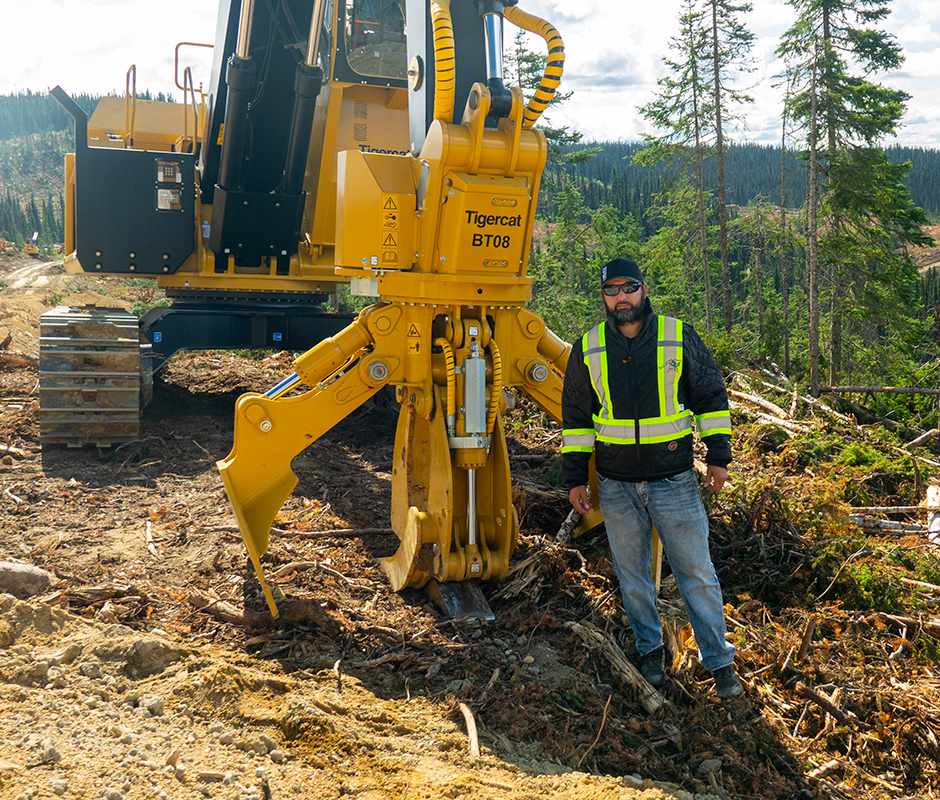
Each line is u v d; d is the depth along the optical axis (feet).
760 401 30.32
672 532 11.75
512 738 10.98
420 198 13.88
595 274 121.90
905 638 14.66
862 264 65.10
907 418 38.06
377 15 24.91
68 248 28.04
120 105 29.50
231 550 16.14
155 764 8.46
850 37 56.65
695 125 79.41
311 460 23.61
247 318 27.25
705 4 75.56
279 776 8.93
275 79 22.61
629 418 11.61
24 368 35.99
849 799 10.68
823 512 18.25
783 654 13.55
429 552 14.17
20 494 19.10
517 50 73.26
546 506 18.62
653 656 12.44
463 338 13.99
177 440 25.11
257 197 24.45
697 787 10.41
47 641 11.28
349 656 12.71
